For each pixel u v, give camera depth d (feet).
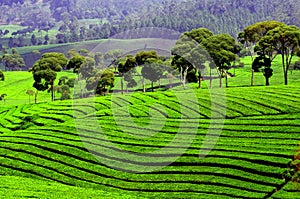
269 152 190.08
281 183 169.27
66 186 180.04
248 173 178.81
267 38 348.38
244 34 393.70
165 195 173.47
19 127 297.33
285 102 258.98
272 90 289.94
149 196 174.81
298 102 258.16
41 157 214.69
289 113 244.83
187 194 171.73
